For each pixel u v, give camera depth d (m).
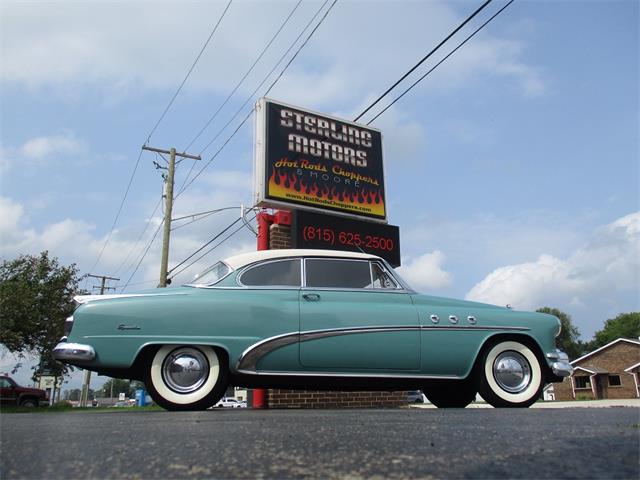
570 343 70.75
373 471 1.51
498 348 4.71
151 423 2.77
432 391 5.46
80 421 3.04
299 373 4.31
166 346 4.12
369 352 4.41
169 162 20.84
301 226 9.03
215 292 4.33
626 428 2.37
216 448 1.87
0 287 22.27
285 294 4.45
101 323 4.01
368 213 10.70
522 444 1.94
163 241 20.06
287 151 10.05
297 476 1.45
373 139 11.26
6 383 23.81
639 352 37.53
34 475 1.47
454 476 1.44
